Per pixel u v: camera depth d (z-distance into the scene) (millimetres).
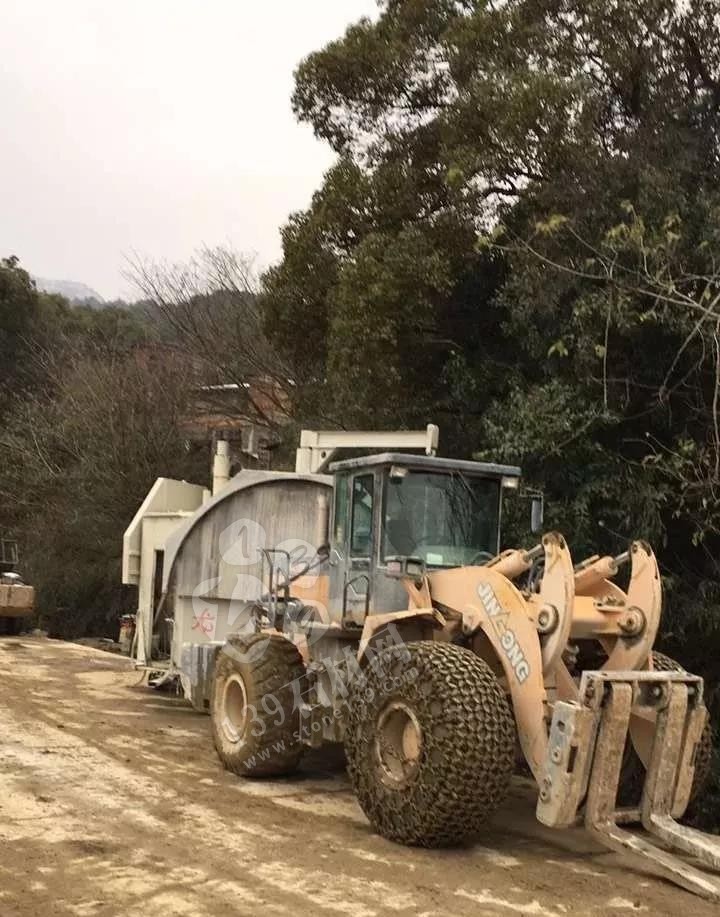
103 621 22641
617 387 9961
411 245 11195
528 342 10562
